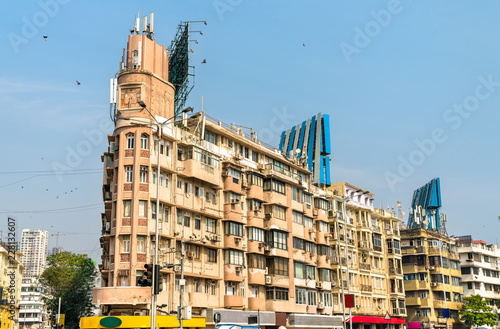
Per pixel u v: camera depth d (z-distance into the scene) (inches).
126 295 1747.0
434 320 3521.2
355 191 3312.0
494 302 4350.4
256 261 2297.0
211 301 2066.9
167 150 1979.6
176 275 1921.8
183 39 2399.1
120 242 1804.9
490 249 4515.3
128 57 1994.3
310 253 2682.1
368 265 3134.8
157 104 1978.3
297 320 2373.3
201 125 2161.7
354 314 2893.7
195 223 2053.4
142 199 1833.2
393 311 3267.7
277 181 2496.3
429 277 3592.5
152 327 1359.5
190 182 2058.3
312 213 2775.6
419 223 4109.3
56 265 2915.8
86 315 2834.6
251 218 2322.8
